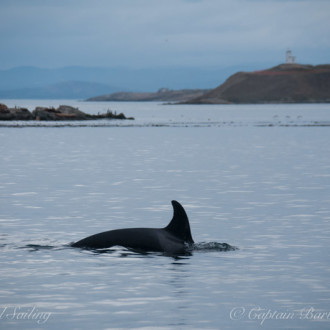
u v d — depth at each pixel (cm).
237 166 10919
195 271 3706
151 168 10512
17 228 5128
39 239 4638
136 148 15738
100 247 4250
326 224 5347
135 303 3080
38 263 3872
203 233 4947
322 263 3916
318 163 11544
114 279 3516
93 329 2711
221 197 7044
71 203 6569
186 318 2859
